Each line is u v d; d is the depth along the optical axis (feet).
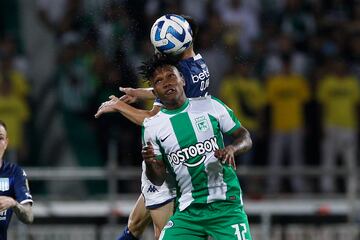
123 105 98.48
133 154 175.52
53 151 182.29
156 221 98.17
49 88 182.80
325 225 161.48
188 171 90.38
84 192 178.19
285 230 161.58
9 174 96.78
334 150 179.93
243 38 179.52
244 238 90.79
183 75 94.43
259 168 175.01
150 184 97.71
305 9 187.11
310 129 181.06
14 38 184.75
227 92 174.81
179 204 91.91
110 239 158.51
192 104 90.53
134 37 124.47
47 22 184.24
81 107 180.14
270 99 177.37
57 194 177.47
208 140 90.17
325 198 174.81
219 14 179.42
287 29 183.62
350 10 189.78
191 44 95.50
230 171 91.15
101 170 163.94
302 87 178.29
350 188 158.71
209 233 91.45
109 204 159.22
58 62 182.50
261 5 184.34
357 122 181.78
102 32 124.47
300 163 178.19
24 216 95.40
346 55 184.96
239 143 88.99
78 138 181.47
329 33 186.29
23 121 179.52
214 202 90.63
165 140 90.17
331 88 179.73
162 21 95.04
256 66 177.99
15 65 181.16
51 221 160.35
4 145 96.53
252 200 167.12
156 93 89.97
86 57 178.09
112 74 120.26
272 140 177.78
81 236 159.94
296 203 168.86
